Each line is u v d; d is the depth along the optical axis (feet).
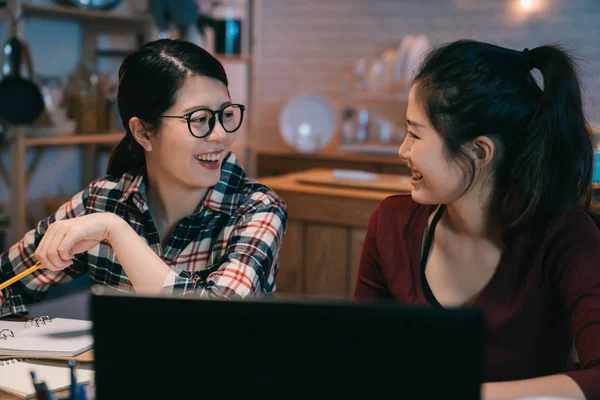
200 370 2.35
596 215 4.51
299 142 16.85
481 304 4.36
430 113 4.13
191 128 4.82
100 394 2.40
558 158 4.17
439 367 2.19
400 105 16.78
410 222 4.80
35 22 12.64
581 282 4.05
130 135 5.29
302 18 17.80
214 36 15.55
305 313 2.29
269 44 18.19
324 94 17.79
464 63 4.11
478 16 16.26
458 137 4.12
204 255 5.24
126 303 2.38
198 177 4.95
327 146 17.52
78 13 11.70
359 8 17.26
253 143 16.58
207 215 5.24
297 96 17.07
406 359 2.22
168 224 5.35
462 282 4.52
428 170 4.23
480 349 2.17
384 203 5.05
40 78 11.65
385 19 17.07
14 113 9.65
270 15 18.08
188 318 2.35
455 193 4.28
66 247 4.42
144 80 4.84
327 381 2.28
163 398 2.37
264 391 2.32
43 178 13.12
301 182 9.73
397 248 4.77
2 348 4.36
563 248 4.19
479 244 4.45
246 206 5.23
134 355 2.38
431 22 16.65
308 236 9.25
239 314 2.32
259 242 4.97
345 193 8.99
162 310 2.36
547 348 4.35
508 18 16.02
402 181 9.55
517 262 4.31
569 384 3.51
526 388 3.49
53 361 4.24
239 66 18.21
